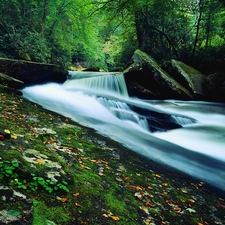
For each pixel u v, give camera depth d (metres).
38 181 2.53
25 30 15.13
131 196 3.17
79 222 2.25
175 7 17.64
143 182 3.76
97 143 5.05
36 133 4.38
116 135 6.43
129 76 13.37
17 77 10.28
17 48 13.23
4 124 4.30
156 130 8.20
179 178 4.45
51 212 2.20
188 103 12.07
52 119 5.99
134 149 5.54
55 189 2.56
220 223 3.22
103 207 2.66
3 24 14.17
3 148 3.14
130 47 23.33
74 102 9.49
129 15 20.38
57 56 22.39
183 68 13.70
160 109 10.60
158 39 21.14
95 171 3.61
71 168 3.38
